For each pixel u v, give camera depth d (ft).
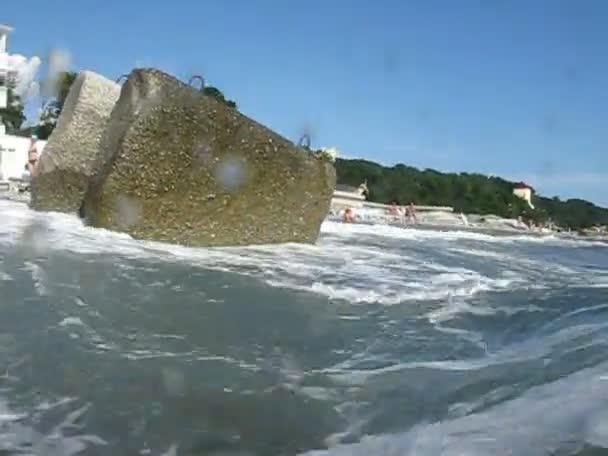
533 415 9.24
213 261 22.70
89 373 11.07
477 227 114.42
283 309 16.34
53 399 10.05
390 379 11.61
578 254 52.06
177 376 11.22
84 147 30.96
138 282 17.71
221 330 14.15
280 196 28.53
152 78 26.20
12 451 8.43
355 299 18.13
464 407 10.12
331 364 12.45
